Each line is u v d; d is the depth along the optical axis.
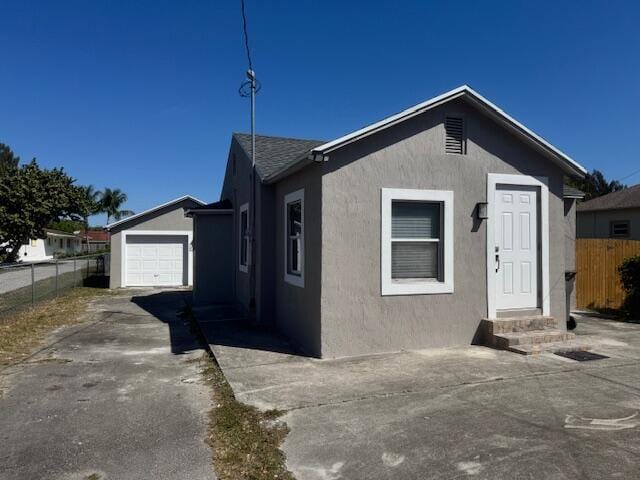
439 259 8.11
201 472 3.98
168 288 20.42
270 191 10.38
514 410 5.14
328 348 7.43
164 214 21.39
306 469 3.96
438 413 5.09
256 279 10.85
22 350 8.48
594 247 13.20
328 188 7.44
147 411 5.43
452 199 8.05
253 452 4.28
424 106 7.70
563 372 6.53
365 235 7.61
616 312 12.27
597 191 54.25
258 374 6.61
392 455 4.17
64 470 4.04
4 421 5.15
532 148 8.47
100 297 16.72
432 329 7.96
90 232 73.31
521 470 3.86
